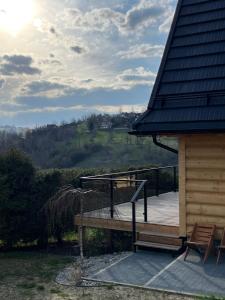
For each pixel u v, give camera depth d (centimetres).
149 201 1392
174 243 964
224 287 718
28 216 1251
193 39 994
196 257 891
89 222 1145
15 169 1251
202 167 930
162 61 1005
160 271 822
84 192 949
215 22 986
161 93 971
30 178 1276
